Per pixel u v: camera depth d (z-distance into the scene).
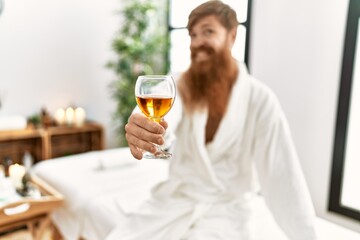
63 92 3.05
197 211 1.09
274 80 2.12
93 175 1.92
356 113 1.84
